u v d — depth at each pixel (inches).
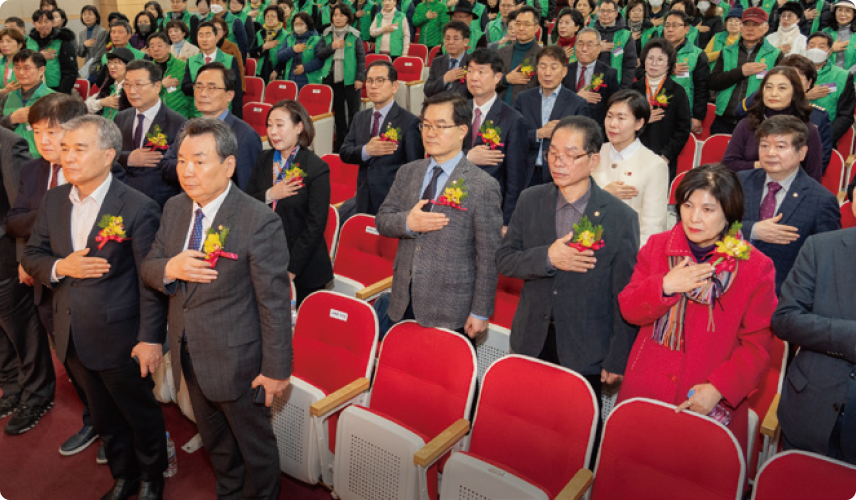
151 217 95.7
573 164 82.6
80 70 339.0
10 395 131.4
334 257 149.9
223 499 97.5
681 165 195.3
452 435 87.8
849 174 173.5
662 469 75.5
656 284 75.2
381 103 159.3
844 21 243.8
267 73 329.4
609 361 85.4
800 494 68.1
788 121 102.9
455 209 95.9
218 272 83.6
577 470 82.4
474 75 138.7
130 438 103.3
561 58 155.9
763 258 74.8
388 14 326.6
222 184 84.6
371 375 115.2
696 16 302.7
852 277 72.7
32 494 107.4
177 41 282.5
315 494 106.1
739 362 75.0
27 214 109.0
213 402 91.0
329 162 195.3
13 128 185.5
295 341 113.7
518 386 88.3
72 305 93.2
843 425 73.7
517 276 88.8
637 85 197.6
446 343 96.0
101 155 91.8
